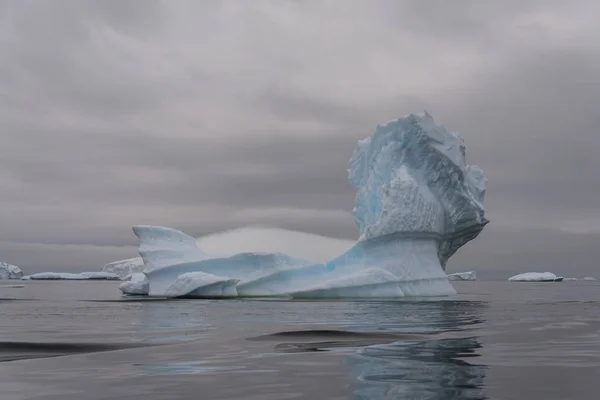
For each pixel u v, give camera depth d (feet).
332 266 176.96
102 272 526.57
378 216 182.39
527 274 595.88
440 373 44.83
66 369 47.47
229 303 147.43
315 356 54.19
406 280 170.30
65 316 108.47
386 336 71.00
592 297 202.80
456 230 184.44
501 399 35.96
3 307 138.72
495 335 72.64
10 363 50.67
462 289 328.49
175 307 133.39
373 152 191.21
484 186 192.95
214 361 51.29
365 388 39.09
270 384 40.57
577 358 52.65
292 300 160.86
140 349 59.47
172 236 188.96
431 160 178.91
